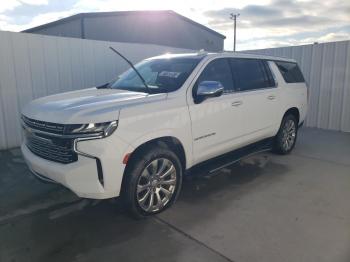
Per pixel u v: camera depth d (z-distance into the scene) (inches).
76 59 277.0
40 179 133.0
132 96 138.1
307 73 345.4
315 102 342.3
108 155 115.3
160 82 155.3
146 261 107.5
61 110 122.5
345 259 107.6
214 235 123.0
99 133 113.7
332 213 140.7
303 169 200.5
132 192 125.8
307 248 114.0
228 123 167.0
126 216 139.0
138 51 322.0
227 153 175.8
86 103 128.5
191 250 113.3
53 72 263.7
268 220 134.5
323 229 126.9
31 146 136.3
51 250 114.3
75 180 115.8
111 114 117.0
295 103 228.1
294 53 354.6
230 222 133.0
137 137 123.0
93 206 149.5
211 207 147.0
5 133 243.4
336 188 169.5
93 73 290.8
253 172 194.9
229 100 166.4
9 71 239.0
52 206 149.9
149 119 127.4
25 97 250.7
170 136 136.3
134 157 127.5
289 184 175.2
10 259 109.1
